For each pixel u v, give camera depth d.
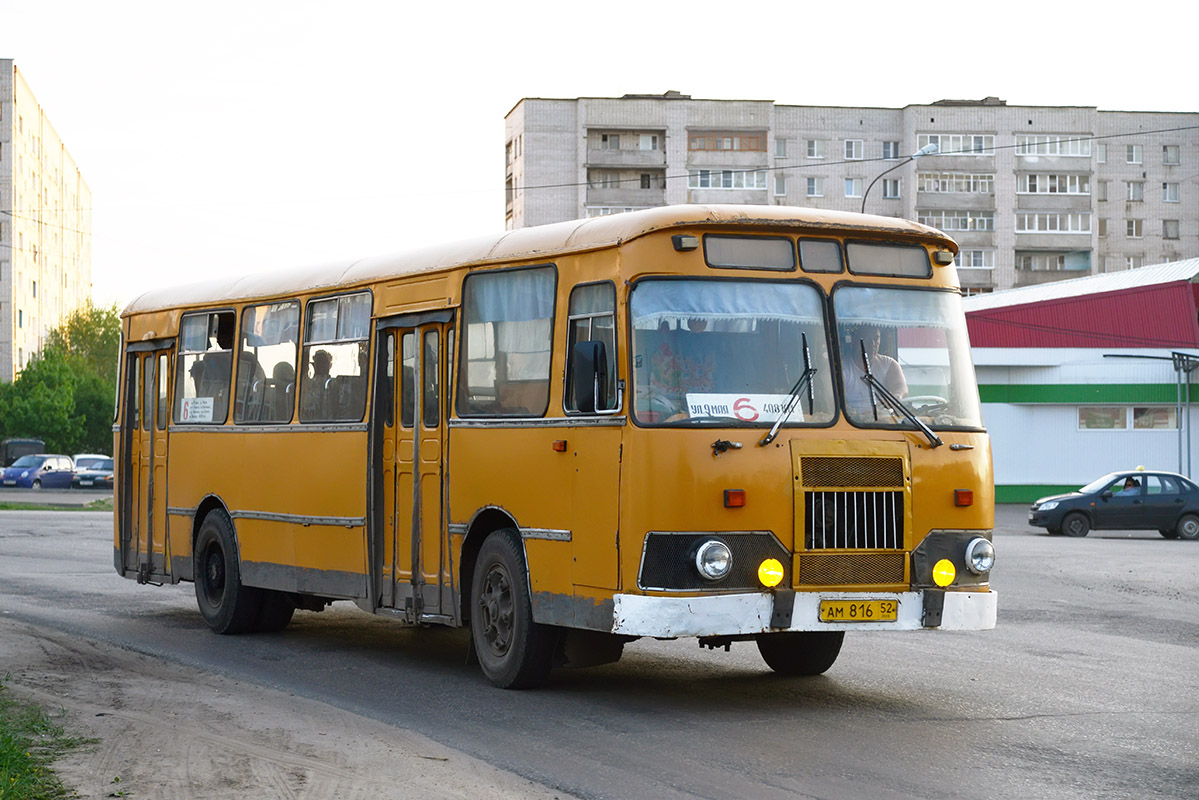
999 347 55.53
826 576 9.15
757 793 7.05
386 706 9.65
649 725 8.89
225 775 7.19
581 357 9.19
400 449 11.62
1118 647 13.02
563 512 9.62
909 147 93.31
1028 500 52.34
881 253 9.82
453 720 9.09
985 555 9.61
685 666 11.59
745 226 9.41
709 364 9.17
